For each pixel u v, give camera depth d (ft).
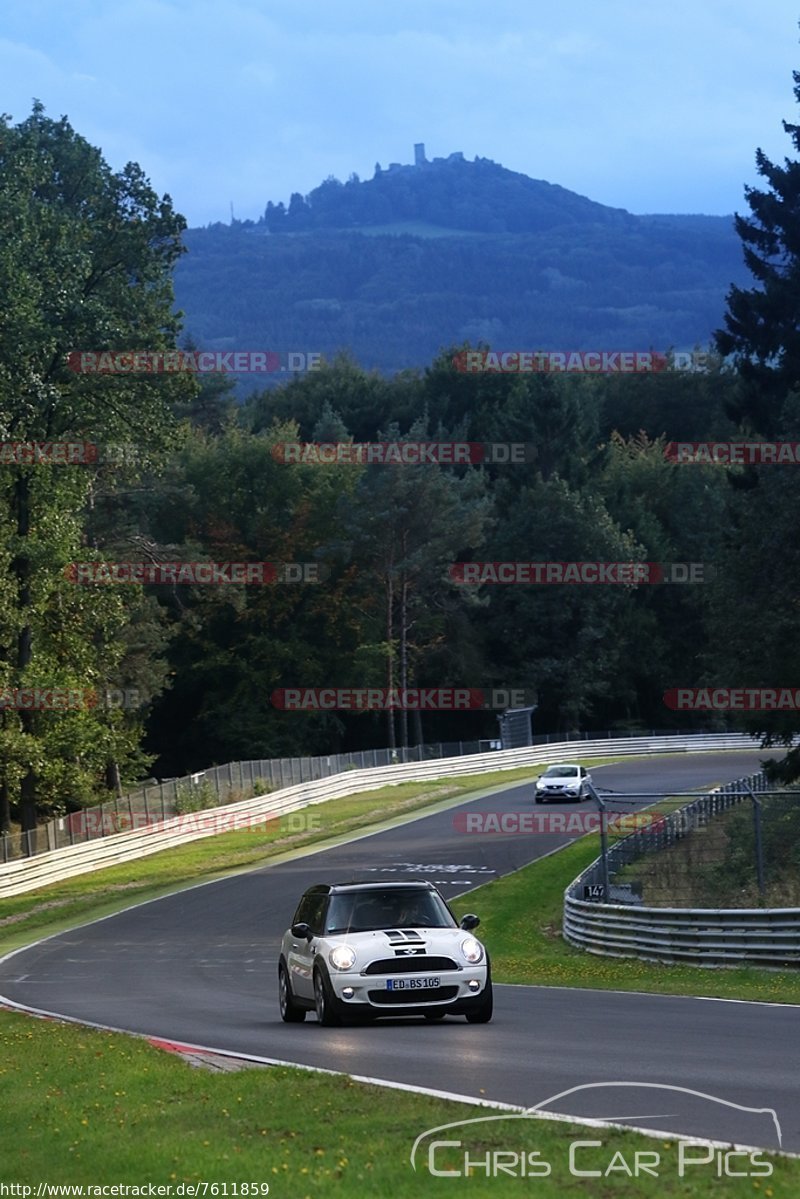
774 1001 124.16
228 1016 130.62
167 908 278.05
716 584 295.48
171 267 350.02
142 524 544.21
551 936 230.68
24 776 361.10
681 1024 107.14
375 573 613.11
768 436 377.71
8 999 163.94
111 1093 81.76
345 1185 54.75
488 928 242.17
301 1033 110.11
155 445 347.15
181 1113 72.38
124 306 340.18
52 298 322.34
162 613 485.56
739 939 166.91
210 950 219.00
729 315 384.88
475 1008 112.27
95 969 199.72
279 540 617.21
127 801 377.30
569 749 599.57
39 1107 79.10
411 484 602.03
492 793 472.44
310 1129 66.03
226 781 426.51
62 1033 118.32
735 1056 87.56
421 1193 53.16
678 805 401.70
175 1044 103.60
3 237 320.70
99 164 348.38
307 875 313.53
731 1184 52.90
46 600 357.41
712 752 620.49
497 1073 82.58
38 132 346.33
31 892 321.93
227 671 620.49
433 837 370.12
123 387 335.06
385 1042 100.63
